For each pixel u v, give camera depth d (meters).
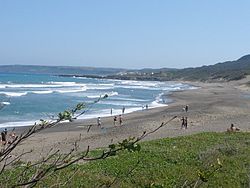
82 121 50.09
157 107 69.00
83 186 14.62
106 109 64.94
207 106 68.38
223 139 29.41
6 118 51.12
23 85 119.25
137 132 42.72
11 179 3.28
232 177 17.56
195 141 28.55
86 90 109.12
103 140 37.44
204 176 3.81
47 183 4.07
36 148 27.80
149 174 18.11
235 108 66.38
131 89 124.44
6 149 2.95
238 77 187.88
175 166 20.09
